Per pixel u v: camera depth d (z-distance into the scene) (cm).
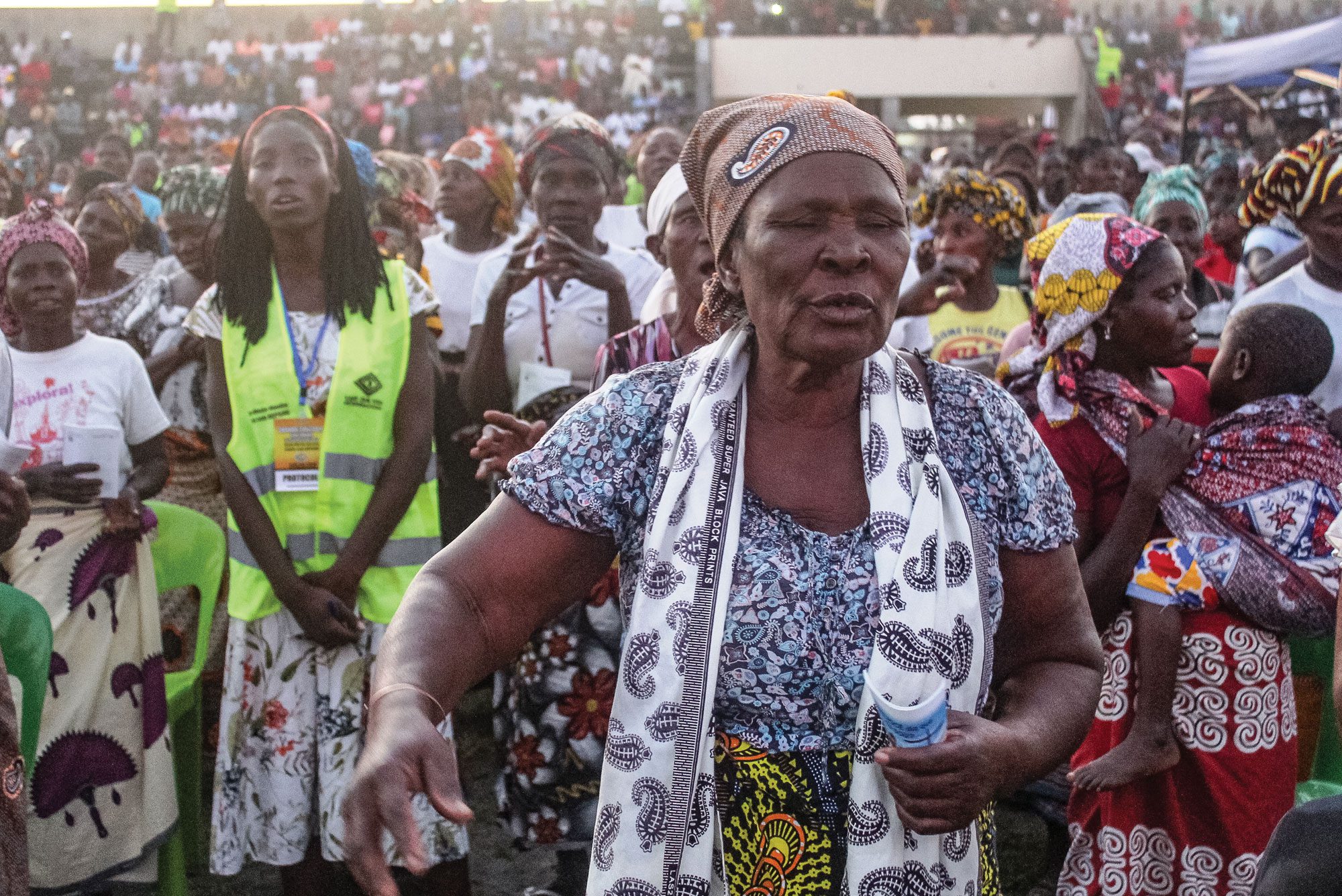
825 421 169
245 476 333
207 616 385
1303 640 314
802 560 162
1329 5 2959
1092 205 662
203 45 2909
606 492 166
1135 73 2886
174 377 472
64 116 2625
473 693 532
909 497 161
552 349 417
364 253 343
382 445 339
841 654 159
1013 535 168
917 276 485
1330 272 384
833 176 157
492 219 551
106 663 345
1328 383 377
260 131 334
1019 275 634
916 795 147
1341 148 374
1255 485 281
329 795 329
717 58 2814
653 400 171
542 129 435
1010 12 2858
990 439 168
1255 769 278
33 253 355
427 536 346
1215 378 300
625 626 171
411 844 133
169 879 357
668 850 155
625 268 442
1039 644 173
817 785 160
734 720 162
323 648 331
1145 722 277
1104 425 289
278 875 404
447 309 534
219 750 335
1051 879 346
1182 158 1366
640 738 158
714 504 162
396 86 2756
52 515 345
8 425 316
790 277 157
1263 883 155
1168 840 285
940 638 156
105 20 2897
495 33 2906
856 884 156
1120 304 293
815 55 2798
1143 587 279
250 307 337
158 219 946
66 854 337
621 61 2925
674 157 671
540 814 318
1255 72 1275
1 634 286
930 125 2959
